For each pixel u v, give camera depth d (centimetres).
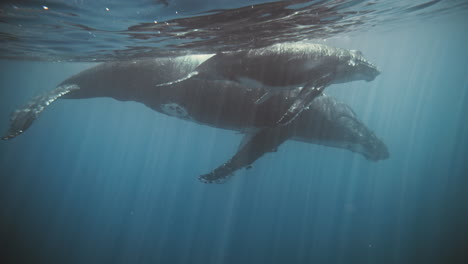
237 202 3678
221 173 737
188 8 616
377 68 650
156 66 862
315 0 700
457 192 3033
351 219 2881
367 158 1133
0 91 6159
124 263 2561
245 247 2591
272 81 562
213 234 2912
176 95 852
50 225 3253
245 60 572
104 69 918
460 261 1816
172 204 3903
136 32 805
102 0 569
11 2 593
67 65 2609
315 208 3316
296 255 2358
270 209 3406
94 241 2972
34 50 1271
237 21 721
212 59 611
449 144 6303
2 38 1073
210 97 816
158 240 2922
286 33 948
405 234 2347
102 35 853
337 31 1367
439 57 5991
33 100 803
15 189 4969
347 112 998
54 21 743
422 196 3150
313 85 512
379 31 2173
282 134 858
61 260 2552
